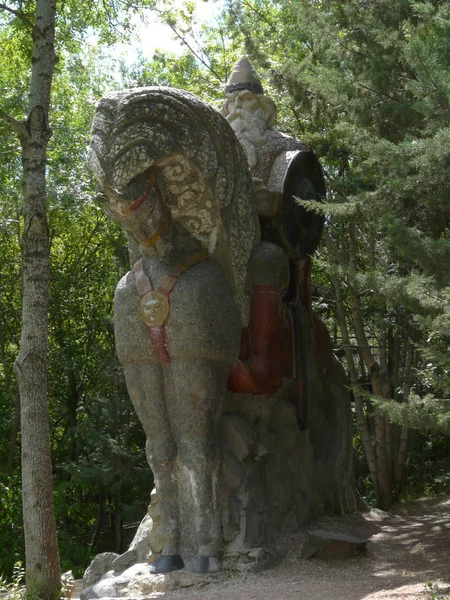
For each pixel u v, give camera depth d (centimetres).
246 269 704
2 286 1783
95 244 1936
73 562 1382
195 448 646
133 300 664
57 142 1652
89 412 1493
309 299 830
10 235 1742
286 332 765
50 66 811
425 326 583
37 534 746
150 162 603
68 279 1812
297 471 763
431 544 711
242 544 646
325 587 570
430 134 620
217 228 666
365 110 723
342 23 786
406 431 1195
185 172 636
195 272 659
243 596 565
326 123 1027
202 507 639
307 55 1095
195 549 643
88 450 1673
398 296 595
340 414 888
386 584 564
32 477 753
